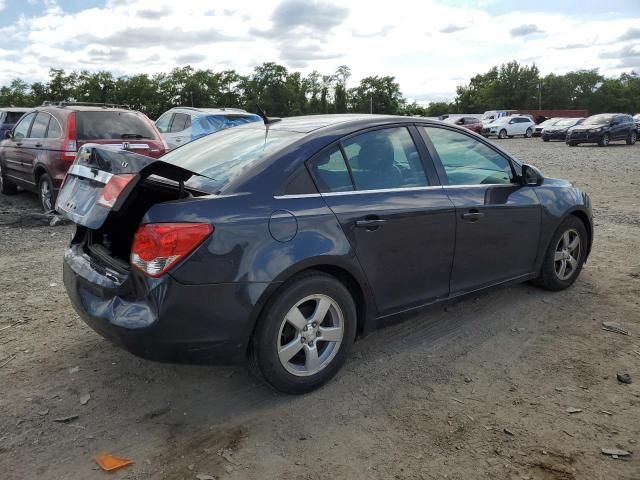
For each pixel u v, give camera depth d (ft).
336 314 11.01
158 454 9.12
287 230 10.08
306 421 10.05
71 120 27.14
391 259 11.64
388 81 343.87
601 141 90.99
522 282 15.58
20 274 18.42
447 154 13.26
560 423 9.86
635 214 28.84
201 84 291.58
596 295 16.24
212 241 9.33
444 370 11.89
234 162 11.08
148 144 28.60
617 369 11.84
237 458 9.02
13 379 11.45
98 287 10.19
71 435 9.61
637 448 9.13
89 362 12.23
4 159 33.60
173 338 9.36
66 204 10.96
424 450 9.17
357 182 11.44
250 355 10.30
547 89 332.19
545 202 15.17
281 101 298.35
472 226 13.11
